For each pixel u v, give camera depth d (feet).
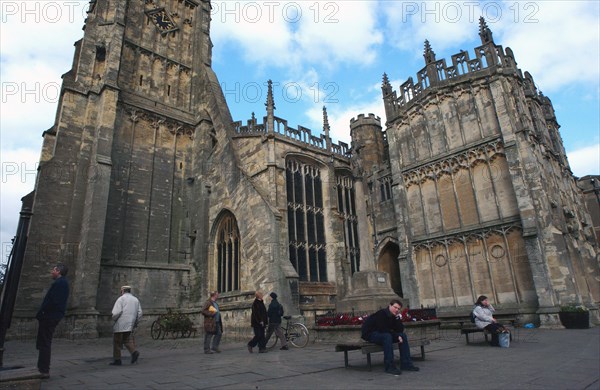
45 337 28.22
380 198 105.19
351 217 108.06
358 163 60.18
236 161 88.33
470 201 82.23
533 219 69.82
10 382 21.68
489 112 81.97
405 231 91.81
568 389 21.24
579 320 59.52
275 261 70.90
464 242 81.30
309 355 41.42
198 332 85.25
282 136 93.35
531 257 68.44
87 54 99.04
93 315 74.18
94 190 82.58
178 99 114.83
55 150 87.35
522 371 27.12
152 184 99.96
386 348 28.68
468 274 79.61
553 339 47.42
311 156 98.89
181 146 109.29
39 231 80.64
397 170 97.14
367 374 28.30
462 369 28.94
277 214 73.97
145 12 116.16
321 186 101.65
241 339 71.67
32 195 90.58
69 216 84.79
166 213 100.48
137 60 109.29
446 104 89.97
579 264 75.31
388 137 101.60
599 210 112.06
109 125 90.27
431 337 51.88
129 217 93.20
